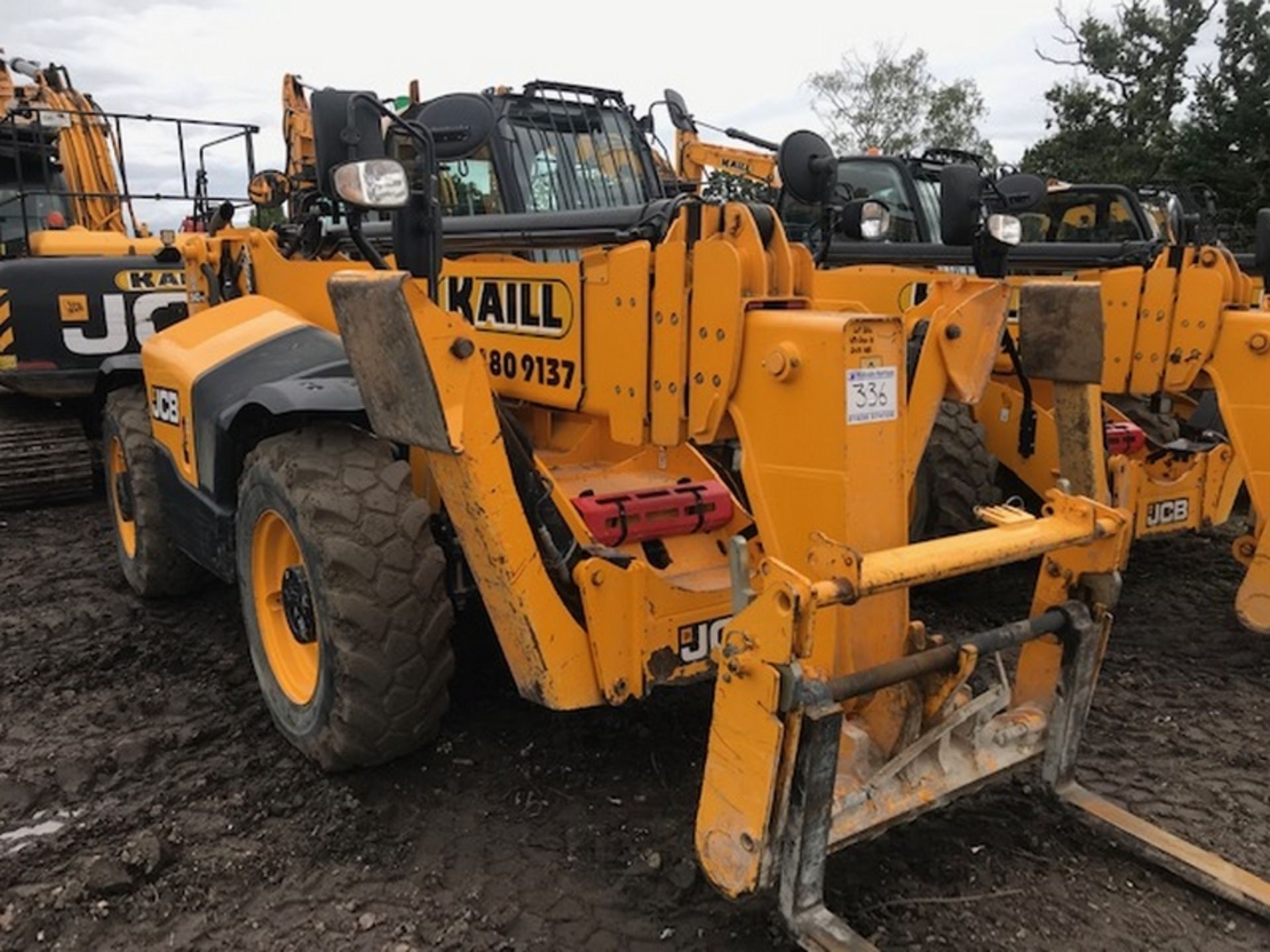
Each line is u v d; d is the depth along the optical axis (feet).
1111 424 15.80
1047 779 8.97
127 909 8.09
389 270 8.51
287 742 10.68
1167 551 18.03
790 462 7.62
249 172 24.94
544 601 8.35
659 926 7.85
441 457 8.22
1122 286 15.34
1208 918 8.03
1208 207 26.13
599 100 15.62
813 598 6.43
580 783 9.84
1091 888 8.34
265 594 10.59
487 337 10.18
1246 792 9.97
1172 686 12.43
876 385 7.37
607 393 8.91
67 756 10.45
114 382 15.93
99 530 18.99
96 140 27.17
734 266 7.68
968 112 116.98
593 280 8.82
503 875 8.49
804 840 6.87
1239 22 96.07
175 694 11.93
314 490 9.10
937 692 7.61
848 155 22.43
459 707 11.24
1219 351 14.37
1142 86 105.91
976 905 8.10
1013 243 11.41
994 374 15.61
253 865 8.63
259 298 13.24
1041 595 8.86
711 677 9.28
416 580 9.14
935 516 14.49
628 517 9.69
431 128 8.73
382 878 8.46
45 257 21.43
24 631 13.87
